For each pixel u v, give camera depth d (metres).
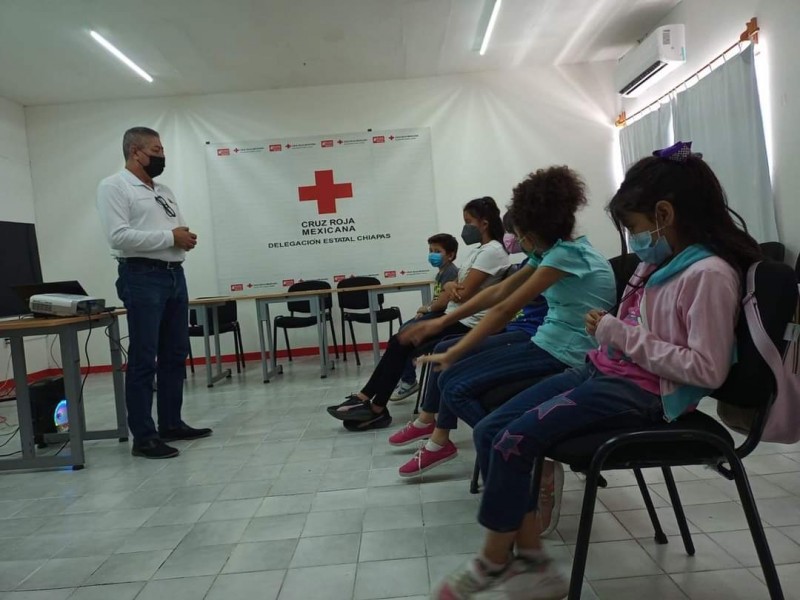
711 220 0.98
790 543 1.31
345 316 4.89
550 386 1.14
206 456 2.38
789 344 0.90
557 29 4.59
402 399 3.13
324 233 5.50
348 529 1.57
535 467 1.03
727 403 1.01
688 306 0.94
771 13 3.25
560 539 1.42
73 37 4.08
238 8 3.83
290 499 1.83
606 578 1.22
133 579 1.37
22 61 4.41
